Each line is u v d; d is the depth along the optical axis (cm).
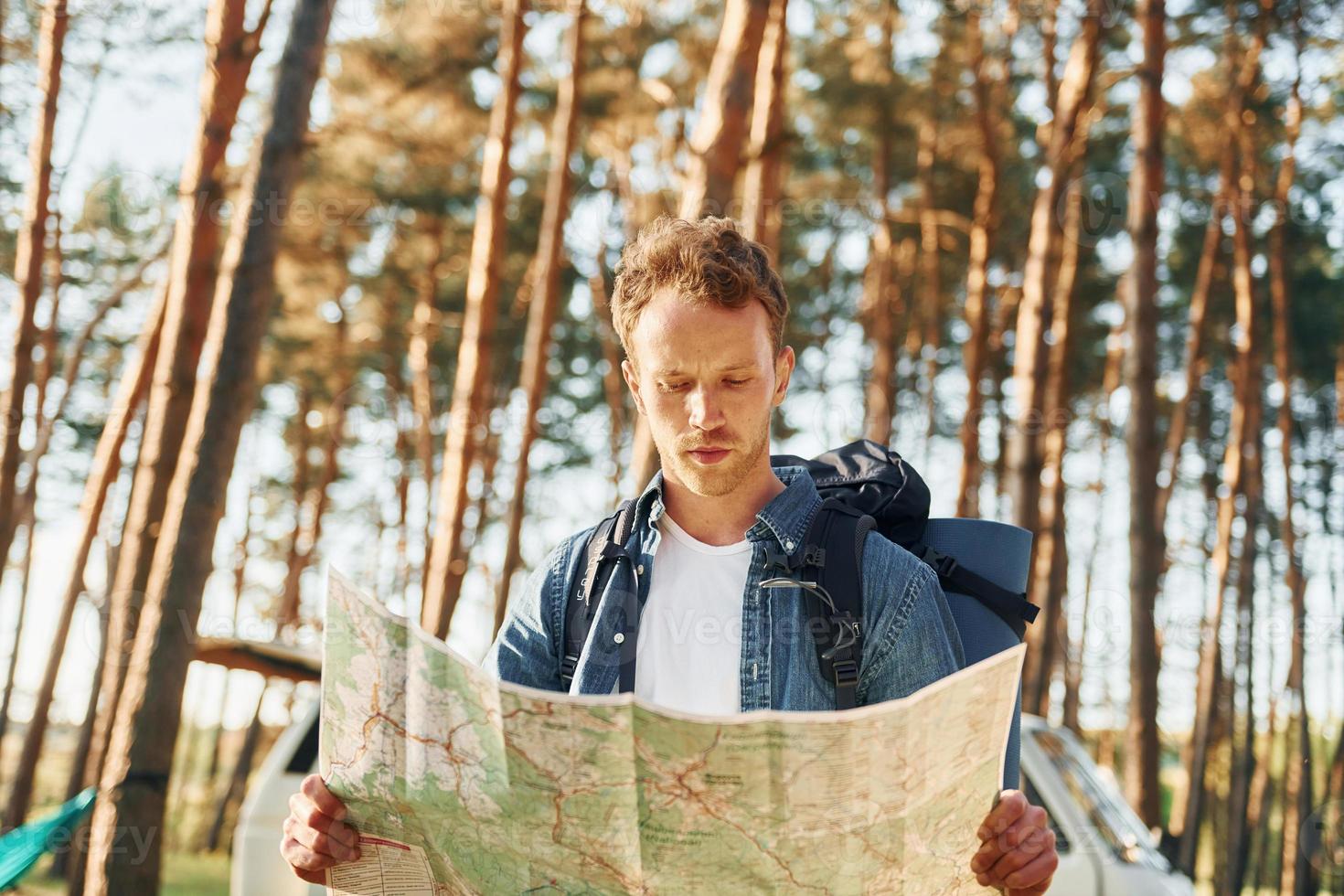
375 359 2422
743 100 696
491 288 1409
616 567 172
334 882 153
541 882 145
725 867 139
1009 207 1994
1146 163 1137
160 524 863
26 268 1290
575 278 2239
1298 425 2255
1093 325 2189
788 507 169
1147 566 1097
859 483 204
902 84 1720
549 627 176
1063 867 501
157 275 2009
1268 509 2311
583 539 181
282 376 2325
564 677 172
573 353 2422
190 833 2170
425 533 2133
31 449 1931
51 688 1528
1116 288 2067
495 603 1420
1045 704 1609
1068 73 1268
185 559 710
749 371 158
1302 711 1862
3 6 1366
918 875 142
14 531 1255
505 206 1421
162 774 694
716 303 157
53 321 1880
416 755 144
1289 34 1480
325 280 2091
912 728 133
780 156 1050
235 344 730
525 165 2052
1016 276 2122
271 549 2955
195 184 877
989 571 191
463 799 143
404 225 2116
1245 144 1673
